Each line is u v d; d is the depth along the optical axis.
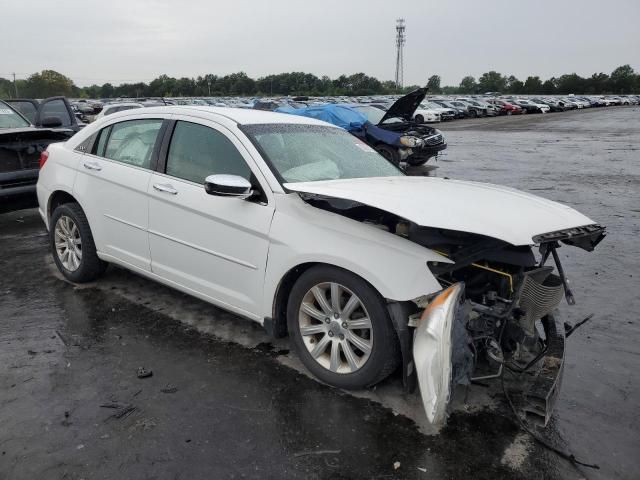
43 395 3.10
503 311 3.02
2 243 6.21
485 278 3.17
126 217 4.20
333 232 3.07
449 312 2.65
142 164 4.14
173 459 2.58
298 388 3.22
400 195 3.05
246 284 3.49
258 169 3.45
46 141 6.81
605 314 4.46
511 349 3.17
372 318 2.96
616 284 5.16
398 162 13.95
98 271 4.78
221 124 3.75
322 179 3.60
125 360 3.53
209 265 3.69
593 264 5.76
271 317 3.41
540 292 3.08
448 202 3.02
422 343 2.68
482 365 3.27
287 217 3.26
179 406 3.01
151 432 2.78
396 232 3.12
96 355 3.59
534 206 3.21
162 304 4.44
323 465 2.56
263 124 3.87
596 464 2.62
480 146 20.66
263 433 2.79
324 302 3.19
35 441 2.69
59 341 3.78
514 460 2.63
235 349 3.70
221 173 3.64
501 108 49.62
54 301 4.48
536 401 2.80
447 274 3.21
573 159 16.00
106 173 4.34
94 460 2.56
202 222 3.65
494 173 13.08
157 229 3.97
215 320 4.16
